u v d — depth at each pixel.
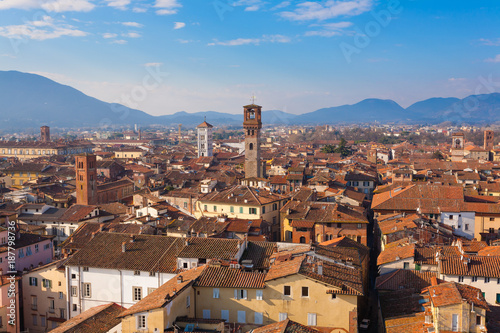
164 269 78.19
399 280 80.06
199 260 77.19
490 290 75.19
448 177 186.50
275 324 55.47
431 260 84.94
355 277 66.75
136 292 79.25
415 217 109.25
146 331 56.53
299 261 67.56
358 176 195.00
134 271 79.19
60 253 116.19
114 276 80.44
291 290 62.41
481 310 56.78
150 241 87.00
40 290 88.25
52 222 128.75
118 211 142.38
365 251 97.62
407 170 187.25
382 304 73.38
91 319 70.94
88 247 86.44
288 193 165.25
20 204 137.75
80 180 171.25
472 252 90.44
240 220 115.44
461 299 57.03
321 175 181.50
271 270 67.88
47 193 177.50
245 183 190.38
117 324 70.94
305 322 62.16
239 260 78.38
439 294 60.41
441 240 99.69
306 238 114.88
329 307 61.53
